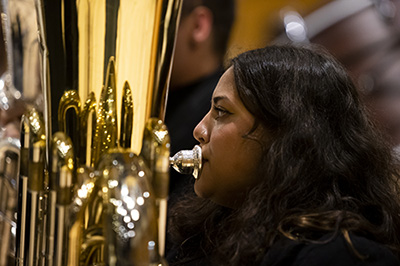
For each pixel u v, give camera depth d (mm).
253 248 2012
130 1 1694
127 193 1511
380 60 4980
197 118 3514
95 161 1719
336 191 2119
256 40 5273
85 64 1702
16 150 2590
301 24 5113
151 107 1799
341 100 2289
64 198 1622
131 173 1544
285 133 2162
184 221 2650
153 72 1781
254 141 2186
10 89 2857
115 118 1721
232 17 3764
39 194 1751
